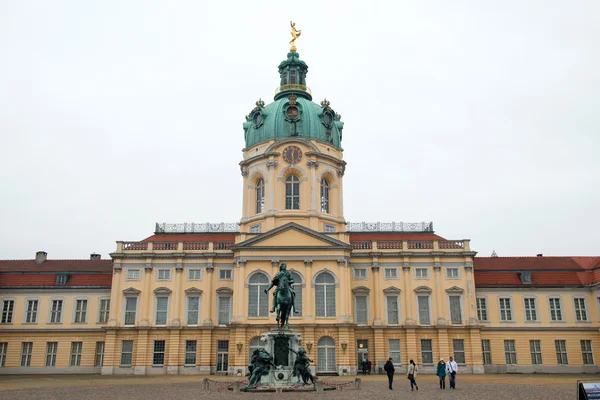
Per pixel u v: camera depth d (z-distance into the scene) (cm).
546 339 6569
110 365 6244
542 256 7331
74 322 6681
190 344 6372
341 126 7406
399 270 6594
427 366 6281
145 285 6494
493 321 6625
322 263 6247
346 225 7262
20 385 4338
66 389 3906
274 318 6044
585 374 6159
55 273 6931
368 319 6431
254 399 3084
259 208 6906
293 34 7825
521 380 4897
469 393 3512
